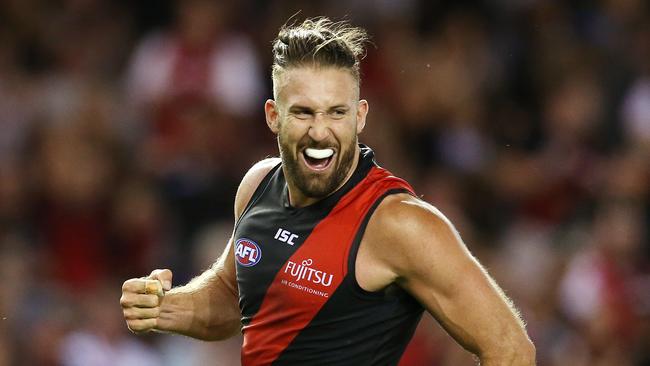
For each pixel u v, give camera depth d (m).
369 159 16.27
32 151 38.28
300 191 16.17
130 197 37.31
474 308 15.22
